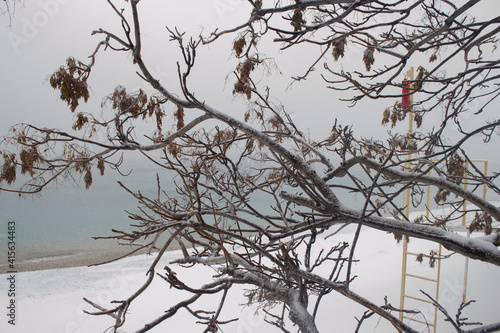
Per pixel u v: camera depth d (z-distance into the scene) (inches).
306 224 120.6
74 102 117.0
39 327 358.0
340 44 129.0
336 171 172.4
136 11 94.8
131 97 130.7
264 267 107.6
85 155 133.6
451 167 205.6
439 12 126.0
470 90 128.3
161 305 417.1
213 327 95.3
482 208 144.0
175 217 90.2
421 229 112.9
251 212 125.4
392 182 120.1
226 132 171.3
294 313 107.1
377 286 455.5
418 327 347.6
